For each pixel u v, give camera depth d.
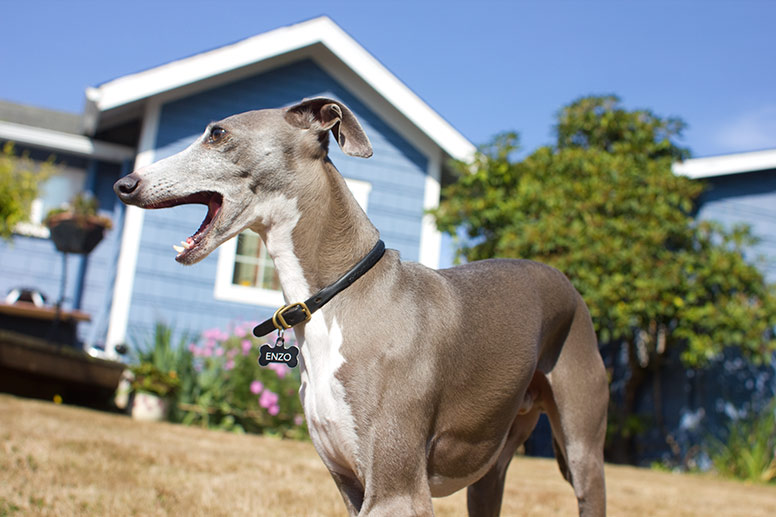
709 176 10.83
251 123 2.35
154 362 7.91
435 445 2.38
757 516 5.02
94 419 6.38
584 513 2.77
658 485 6.57
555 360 2.88
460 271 2.70
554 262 8.95
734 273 9.32
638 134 10.28
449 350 2.35
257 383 7.73
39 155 10.39
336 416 2.21
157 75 9.21
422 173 10.45
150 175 2.26
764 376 10.02
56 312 8.55
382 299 2.29
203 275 9.34
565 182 9.55
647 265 8.98
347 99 10.36
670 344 9.90
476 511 2.99
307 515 3.58
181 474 4.35
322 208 2.34
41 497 3.42
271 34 9.73
